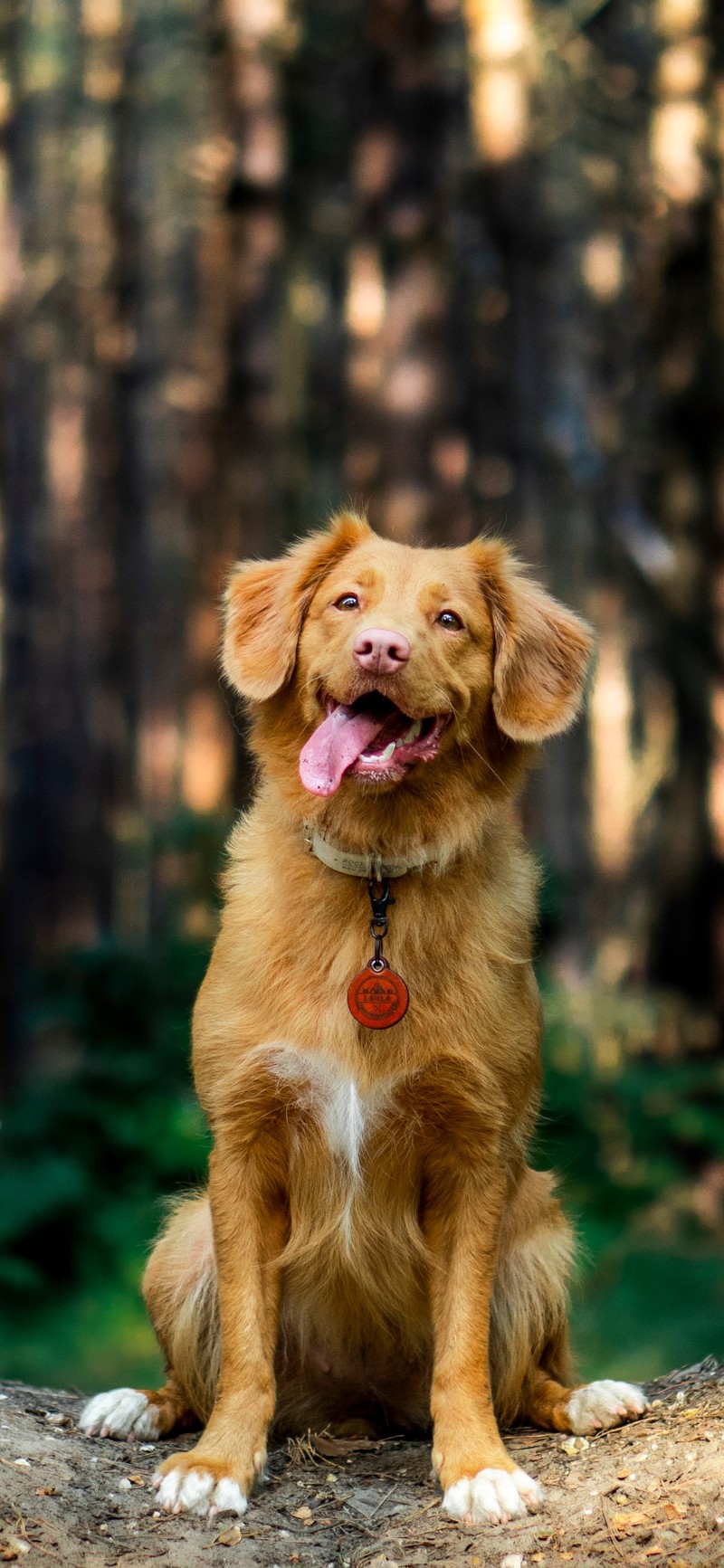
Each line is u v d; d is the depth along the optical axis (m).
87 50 18.20
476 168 13.37
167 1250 4.23
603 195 15.75
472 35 13.07
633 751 18.31
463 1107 3.72
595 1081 10.32
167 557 17.31
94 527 18.39
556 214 15.04
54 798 16.55
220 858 10.28
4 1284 7.81
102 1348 7.50
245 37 13.30
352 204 15.24
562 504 14.77
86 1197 8.20
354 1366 4.14
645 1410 3.94
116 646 18.28
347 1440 4.14
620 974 15.67
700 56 13.86
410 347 13.23
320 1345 4.11
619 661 16.88
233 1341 3.73
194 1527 3.40
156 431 18.11
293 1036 3.72
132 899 17.34
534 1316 4.13
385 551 4.04
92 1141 8.56
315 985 3.74
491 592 4.07
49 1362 7.34
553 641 4.14
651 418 15.31
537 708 4.00
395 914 3.76
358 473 17.81
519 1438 3.97
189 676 14.25
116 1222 8.17
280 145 13.59
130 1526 3.39
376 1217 3.83
